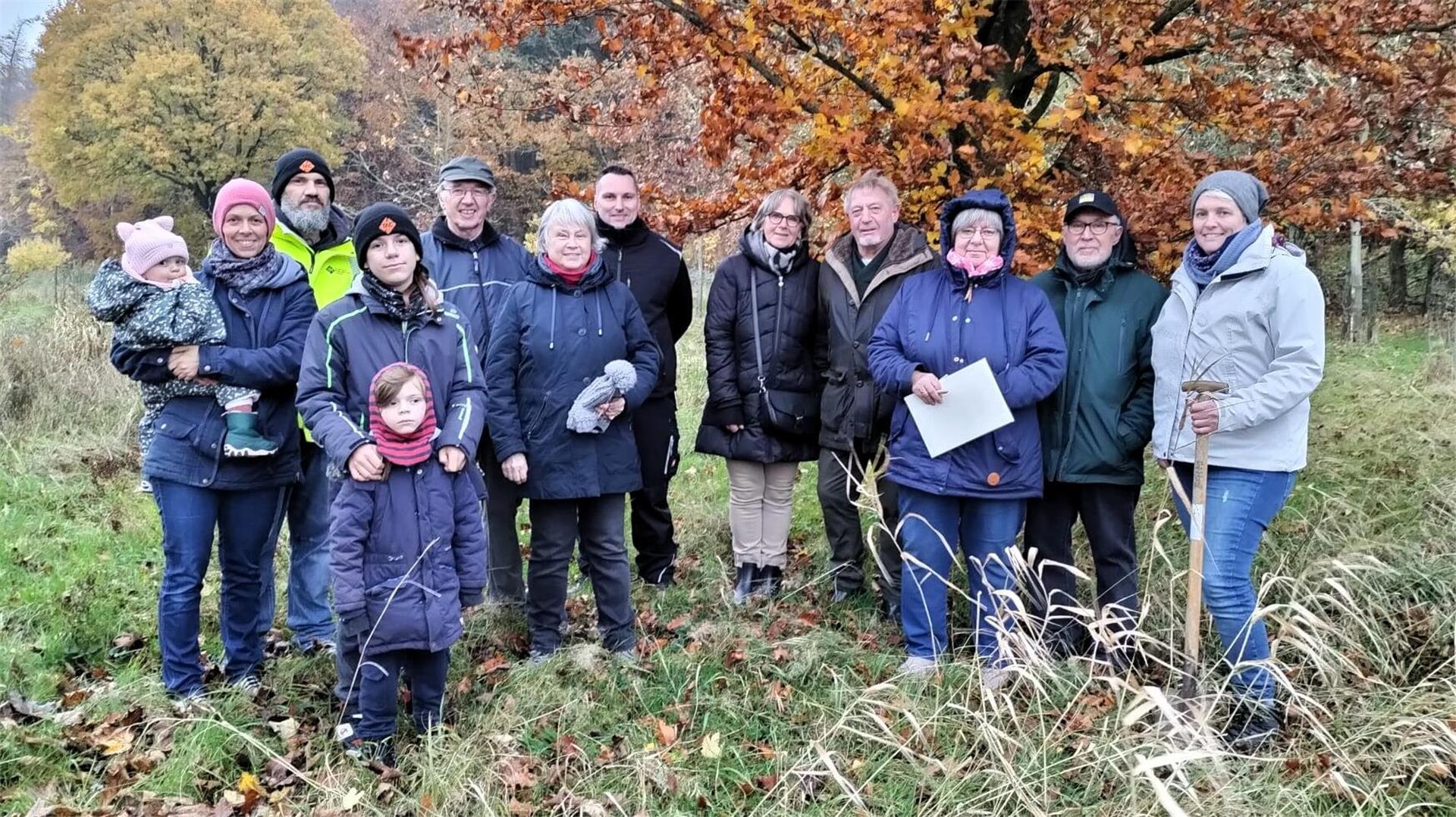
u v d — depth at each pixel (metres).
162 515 3.44
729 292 4.46
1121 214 3.66
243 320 3.48
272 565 4.05
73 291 11.69
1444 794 2.80
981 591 3.70
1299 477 5.18
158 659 3.89
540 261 3.78
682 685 3.67
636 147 13.48
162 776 3.03
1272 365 3.13
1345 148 4.21
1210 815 2.72
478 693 3.66
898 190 4.52
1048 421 3.67
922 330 3.64
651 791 3.02
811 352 4.49
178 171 29.98
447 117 18.88
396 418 3.05
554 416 3.70
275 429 3.53
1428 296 16.89
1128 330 3.57
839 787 3.00
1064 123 4.18
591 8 4.75
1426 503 4.80
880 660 3.77
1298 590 3.68
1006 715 3.25
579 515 3.94
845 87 4.60
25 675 3.66
